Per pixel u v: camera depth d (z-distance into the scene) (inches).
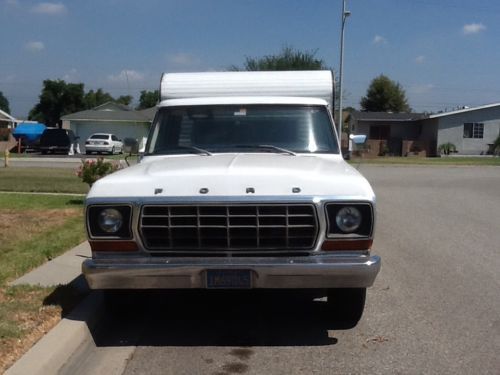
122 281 184.9
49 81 2834.6
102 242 184.7
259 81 290.5
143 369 181.0
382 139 1903.3
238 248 183.0
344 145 283.7
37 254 298.0
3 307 212.4
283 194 180.2
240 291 263.0
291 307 241.1
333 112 292.5
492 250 346.3
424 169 1087.6
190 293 260.8
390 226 430.0
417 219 463.5
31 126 1736.0
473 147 1738.4
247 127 249.4
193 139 247.9
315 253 182.5
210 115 252.8
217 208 181.2
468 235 394.3
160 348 198.5
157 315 233.3
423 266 306.8
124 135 1951.3
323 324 220.4
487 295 255.3
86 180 501.7
